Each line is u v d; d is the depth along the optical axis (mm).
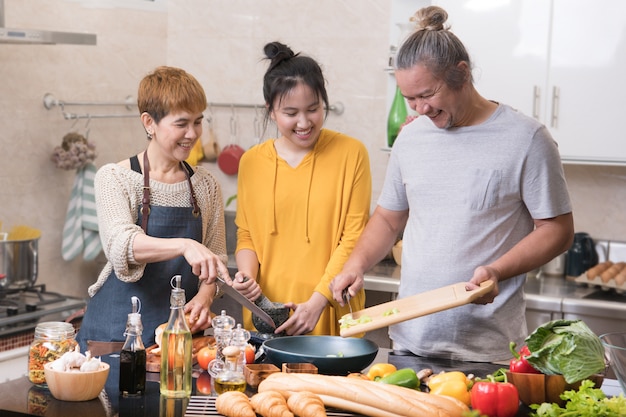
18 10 3793
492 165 2346
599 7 3512
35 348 1983
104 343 2412
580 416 1688
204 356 2139
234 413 1732
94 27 4203
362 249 2553
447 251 2398
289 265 2764
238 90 4594
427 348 2428
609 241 3945
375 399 1738
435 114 2328
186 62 4676
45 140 3963
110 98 4320
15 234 3701
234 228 4484
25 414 1784
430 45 2242
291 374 1876
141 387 1927
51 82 3969
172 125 2461
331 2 4320
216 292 2578
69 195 4121
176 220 2557
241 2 4535
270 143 2807
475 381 1946
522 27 3631
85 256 4043
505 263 2252
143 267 2475
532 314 3480
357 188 2742
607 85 3527
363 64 4277
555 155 2357
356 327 2139
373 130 4281
